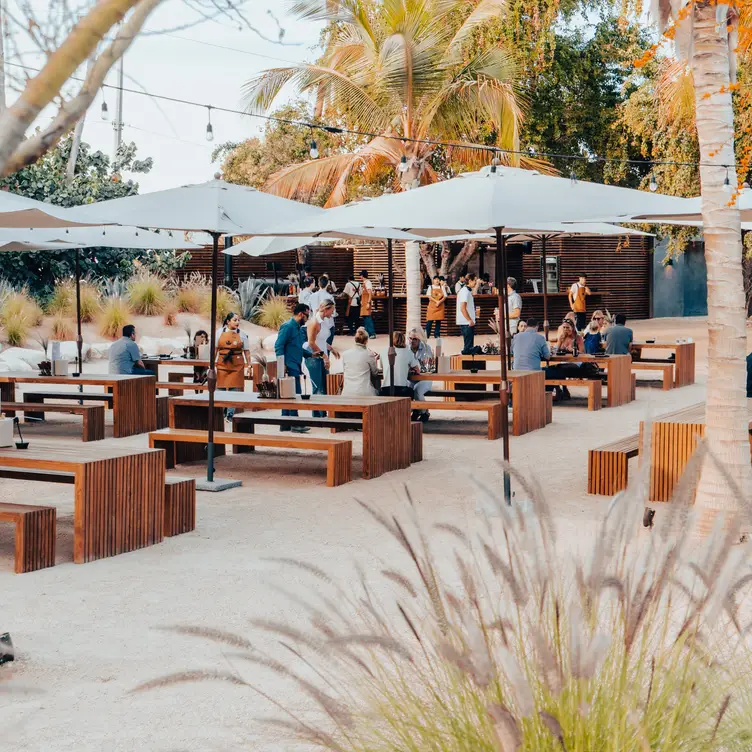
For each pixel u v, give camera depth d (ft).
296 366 43.55
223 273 104.47
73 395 45.27
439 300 90.84
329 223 28.58
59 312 79.56
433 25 69.15
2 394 48.75
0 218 30.63
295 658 15.94
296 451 39.40
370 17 75.00
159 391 58.44
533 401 44.27
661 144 85.71
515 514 9.04
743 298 23.76
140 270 91.30
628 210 26.20
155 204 31.19
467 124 72.18
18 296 78.84
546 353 49.60
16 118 5.57
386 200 29.68
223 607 18.86
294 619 17.92
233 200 32.37
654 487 28.35
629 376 54.95
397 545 23.30
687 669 8.44
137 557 22.81
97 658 16.20
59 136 5.77
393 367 42.73
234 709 13.97
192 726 13.38
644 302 124.16
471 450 38.91
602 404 54.13
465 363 60.64
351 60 71.41
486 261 111.34
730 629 10.28
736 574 8.39
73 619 18.26
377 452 33.09
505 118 71.72
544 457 36.86
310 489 31.04
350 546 23.50
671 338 93.20
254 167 126.41
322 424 36.37
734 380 23.41
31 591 20.11
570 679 7.98
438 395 48.52
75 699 14.49
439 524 9.55
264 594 19.66
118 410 42.96
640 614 8.04
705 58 23.89
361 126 73.61
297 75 70.13
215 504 28.86
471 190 27.96
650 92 86.79
